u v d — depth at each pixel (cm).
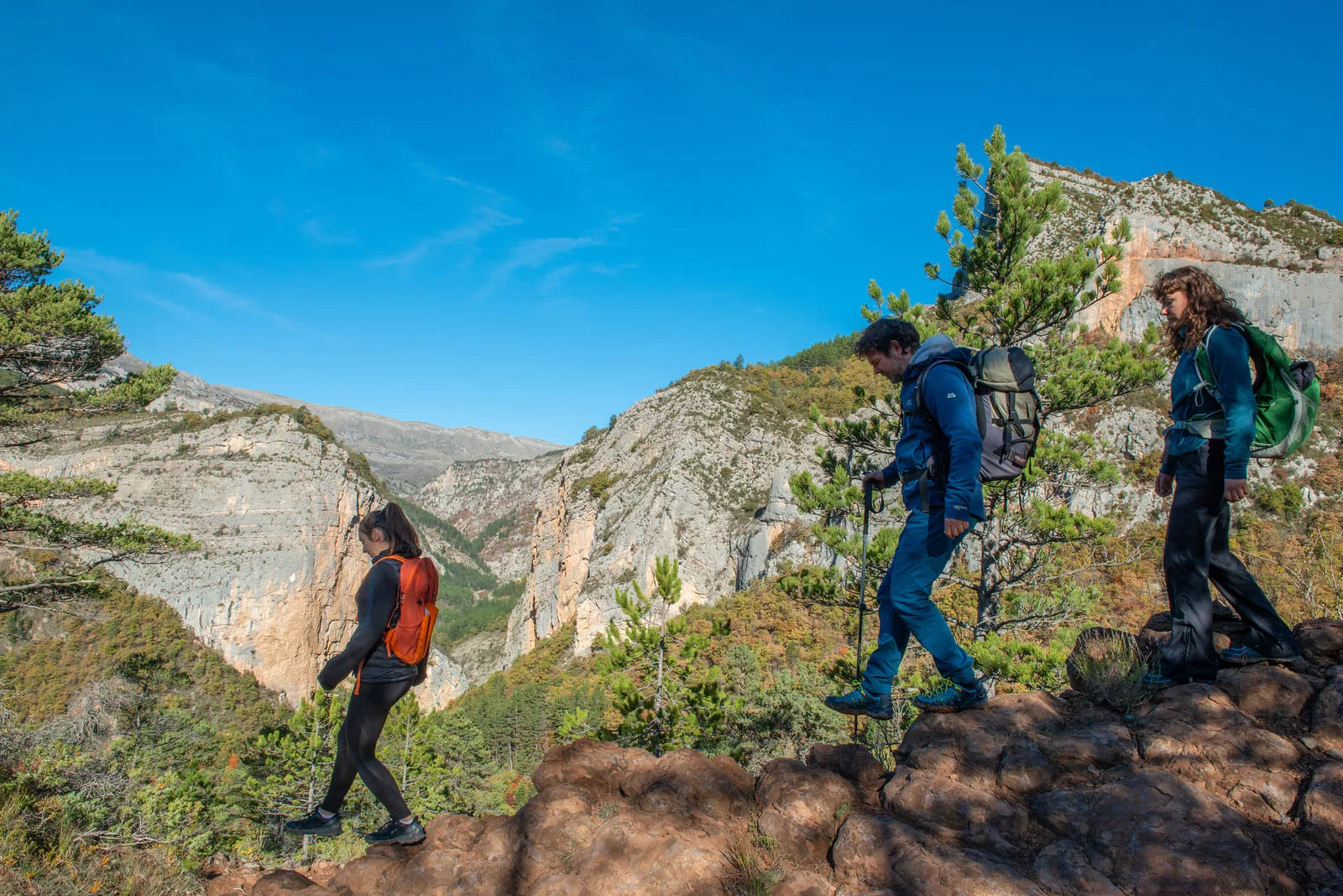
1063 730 312
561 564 11244
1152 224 9019
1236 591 323
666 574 1262
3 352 1474
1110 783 271
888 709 354
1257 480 4059
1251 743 271
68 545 1650
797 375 12325
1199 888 225
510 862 323
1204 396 312
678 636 1241
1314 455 4212
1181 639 317
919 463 317
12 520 1554
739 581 8669
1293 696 292
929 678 814
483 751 4516
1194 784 259
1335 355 7981
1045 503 969
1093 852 251
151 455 10206
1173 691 311
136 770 950
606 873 294
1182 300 314
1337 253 9006
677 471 9925
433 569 348
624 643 1261
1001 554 1037
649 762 368
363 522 348
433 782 2520
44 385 1614
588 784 368
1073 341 1020
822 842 299
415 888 324
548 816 333
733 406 11162
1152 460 3341
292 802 2300
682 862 288
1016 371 304
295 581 9344
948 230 1059
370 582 332
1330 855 227
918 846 266
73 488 1659
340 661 327
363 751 339
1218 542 325
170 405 11256
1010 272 1010
